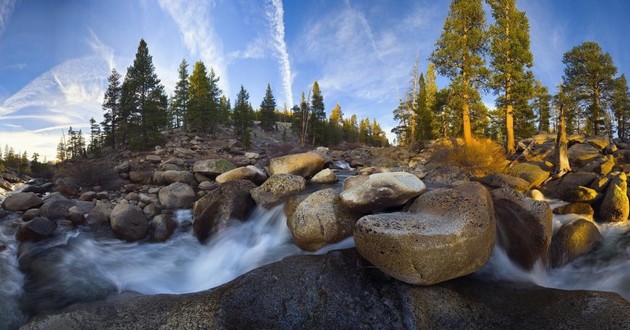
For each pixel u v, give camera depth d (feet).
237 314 14.55
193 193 33.73
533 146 64.54
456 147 58.34
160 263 22.77
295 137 220.84
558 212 30.78
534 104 114.01
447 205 17.88
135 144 92.53
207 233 26.00
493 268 18.07
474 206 17.12
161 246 25.35
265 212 27.14
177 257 23.85
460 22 79.77
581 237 22.63
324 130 194.49
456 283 16.15
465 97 77.82
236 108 188.03
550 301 14.73
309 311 14.83
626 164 46.44
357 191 21.40
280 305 14.98
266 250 22.81
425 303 14.58
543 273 19.88
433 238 14.92
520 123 118.21
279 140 206.59
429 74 162.61
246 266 21.47
